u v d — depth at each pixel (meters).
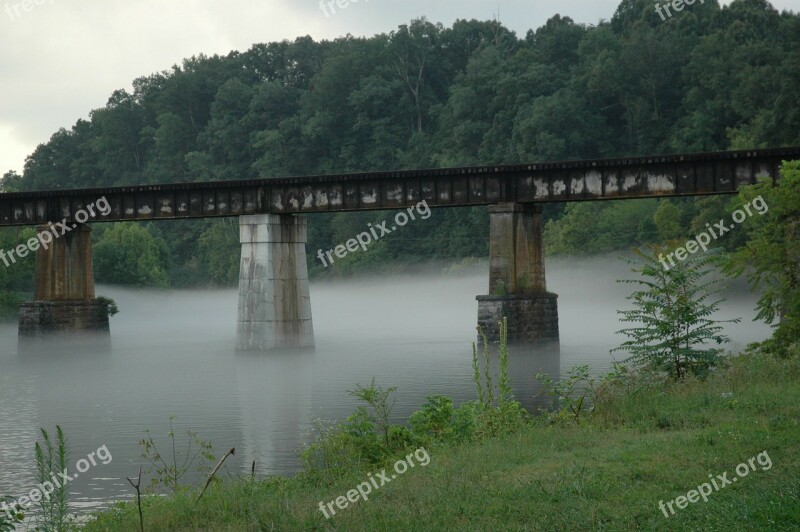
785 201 35.34
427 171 77.00
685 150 154.12
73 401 53.94
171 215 85.00
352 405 48.09
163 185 84.56
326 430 37.25
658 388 31.92
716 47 159.62
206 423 43.47
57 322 91.75
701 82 158.25
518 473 21.61
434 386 54.75
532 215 77.00
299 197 80.06
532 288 76.69
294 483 23.47
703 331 33.84
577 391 46.47
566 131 163.12
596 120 166.50
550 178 74.12
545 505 18.97
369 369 66.69
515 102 173.00
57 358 82.69
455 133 178.12
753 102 143.88
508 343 73.94
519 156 163.25
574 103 165.00
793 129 130.88
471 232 169.75
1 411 50.34
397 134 196.88
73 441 39.97
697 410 27.91
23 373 70.62
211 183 82.38
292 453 34.72
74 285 93.56
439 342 93.06
